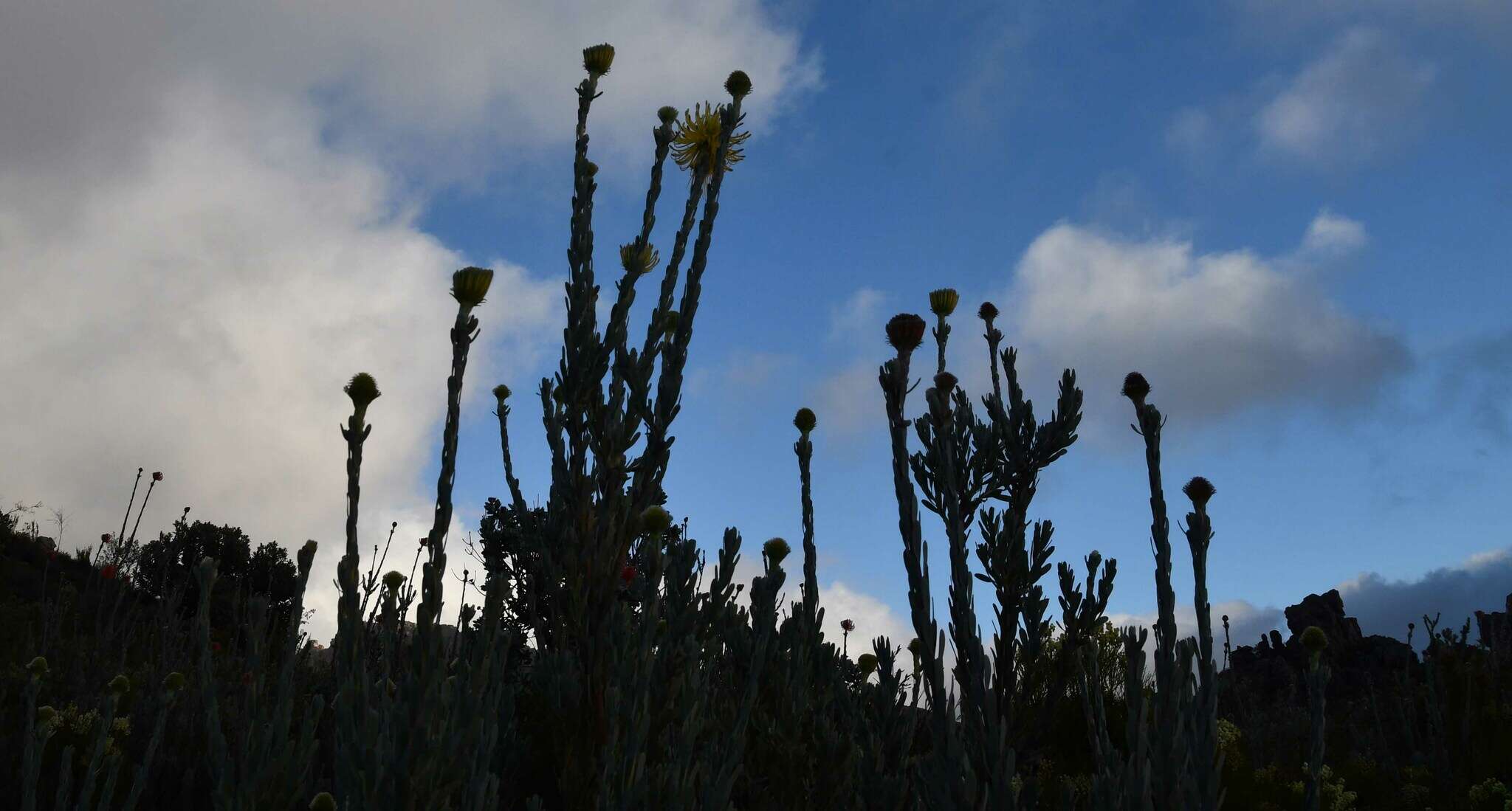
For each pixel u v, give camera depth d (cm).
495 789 221
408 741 199
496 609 234
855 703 405
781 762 355
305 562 236
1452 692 732
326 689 442
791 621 399
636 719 263
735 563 383
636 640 299
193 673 479
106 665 576
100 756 292
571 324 314
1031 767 443
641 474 307
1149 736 212
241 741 222
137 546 885
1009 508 486
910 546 186
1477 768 652
